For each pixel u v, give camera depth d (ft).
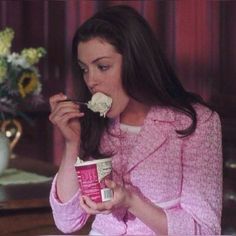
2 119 10.91
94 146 7.77
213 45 12.54
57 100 7.73
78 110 7.63
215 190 7.40
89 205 6.81
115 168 7.69
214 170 7.45
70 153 7.77
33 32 14.33
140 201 7.04
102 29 7.28
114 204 6.83
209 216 7.25
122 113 7.86
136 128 7.80
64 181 7.76
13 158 12.19
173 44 13.33
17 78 10.14
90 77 7.39
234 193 9.98
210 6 12.55
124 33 7.29
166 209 7.37
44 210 8.96
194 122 7.51
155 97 7.57
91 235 7.93
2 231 8.71
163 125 7.61
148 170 7.54
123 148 7.72
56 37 14.39
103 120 7.79
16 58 10.15
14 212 8.85
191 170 7.44
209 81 12.61
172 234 7.12
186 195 7.38
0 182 9.82
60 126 7.67
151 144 7.58
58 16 14.37
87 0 14.35
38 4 14.32
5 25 14.12
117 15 7.38
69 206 7.75
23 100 10.58
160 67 7.55
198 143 7.48
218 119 7.69
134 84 7.38
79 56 7.44
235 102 11.91
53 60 14.37
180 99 7.67
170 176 7.48
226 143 11.77
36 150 14.49
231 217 9.62
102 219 7.82
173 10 13.32
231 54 12.13
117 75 7.34
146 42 7.41
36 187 9.56
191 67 12.97
